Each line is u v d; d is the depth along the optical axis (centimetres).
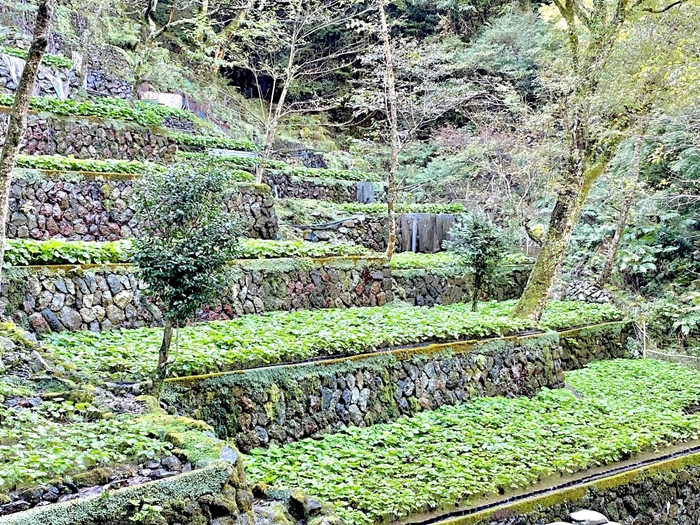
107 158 1255
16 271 780
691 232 1784
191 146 1733
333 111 2581
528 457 717
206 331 866
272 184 1692
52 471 384
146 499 365
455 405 866
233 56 1831
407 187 2011
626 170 1819
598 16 1229
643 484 741
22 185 987
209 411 635
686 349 1539
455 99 1597
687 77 1137
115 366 652
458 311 1320
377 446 709
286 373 710
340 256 1215
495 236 1309
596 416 920
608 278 1739
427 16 2489
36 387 533
